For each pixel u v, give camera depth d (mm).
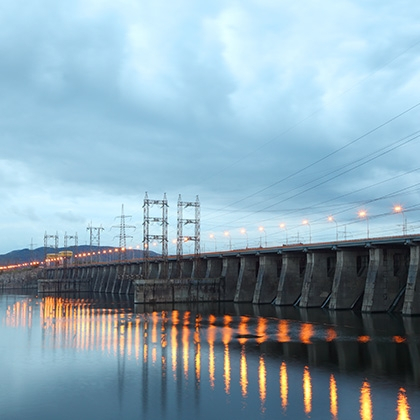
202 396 38188
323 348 56250
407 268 91312
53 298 175875
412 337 62438
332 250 102062
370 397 36281
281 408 34500
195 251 140125
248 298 125250
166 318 92562
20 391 40844
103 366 49531
